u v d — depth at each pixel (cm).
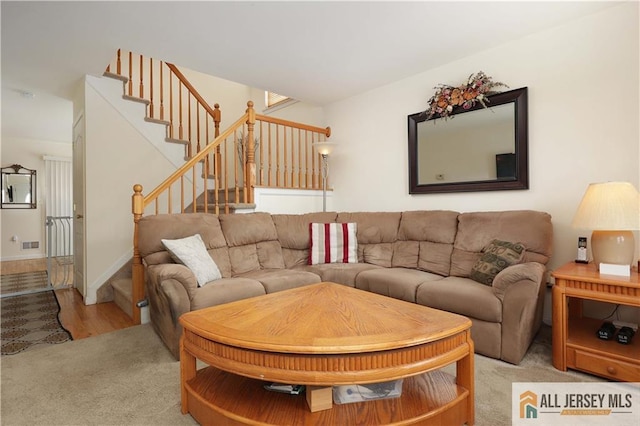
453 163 331
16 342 245
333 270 305
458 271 278
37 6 231
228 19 251
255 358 131
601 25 247
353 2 232
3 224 637
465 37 284
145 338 251
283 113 533
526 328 208
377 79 376
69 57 312
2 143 637
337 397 142
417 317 155
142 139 393
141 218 279
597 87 250
